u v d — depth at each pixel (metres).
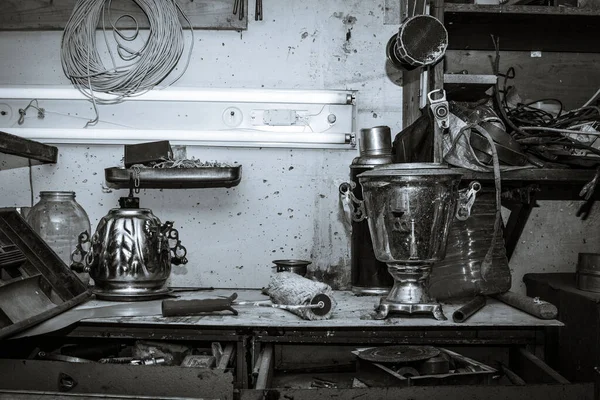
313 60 2.38
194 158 2.35
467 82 1.95
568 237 2.40
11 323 1.62
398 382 1.57
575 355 1.87
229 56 2.38
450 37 2.18
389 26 2.38
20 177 2.39
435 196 1.71
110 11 2.35
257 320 1.74
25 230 2.01
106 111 2.35
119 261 1.97
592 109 2.08
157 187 2.35
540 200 2.39
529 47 2.31
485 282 1.94
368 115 2.38
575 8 1.91
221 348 1.91
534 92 2.36
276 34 2.38
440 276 1.97
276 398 1.45
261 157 2.38
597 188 2.24
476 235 1.97
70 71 2.33
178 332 1.75
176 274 2.38
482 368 1.72
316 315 1.75
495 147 1.84
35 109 2.35
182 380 1.51
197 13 2.35
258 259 2.38
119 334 1.76
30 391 1.45
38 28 2.36
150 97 2.33
